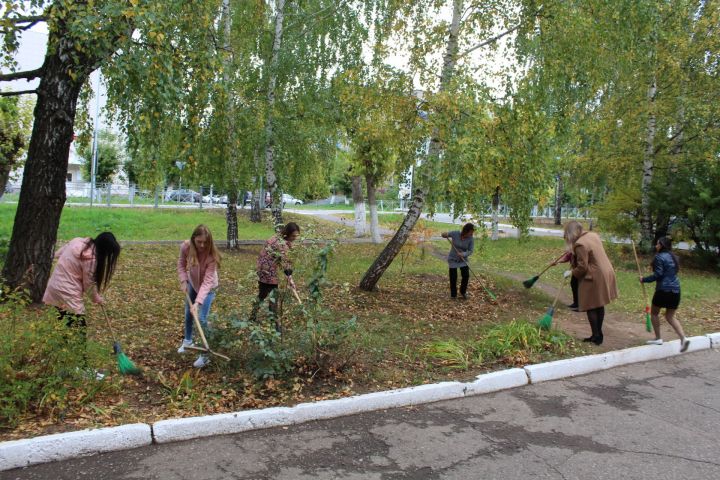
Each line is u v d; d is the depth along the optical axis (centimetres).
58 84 678
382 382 525
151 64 614
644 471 380
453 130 794
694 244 1748
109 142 3825
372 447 404
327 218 3209
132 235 1761
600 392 554
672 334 791
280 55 1261
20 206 689
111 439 375
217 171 1393
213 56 741
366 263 1388
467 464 382
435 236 2320
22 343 417
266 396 471
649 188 1602
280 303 559
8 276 681
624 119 1599
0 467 340
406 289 1064
